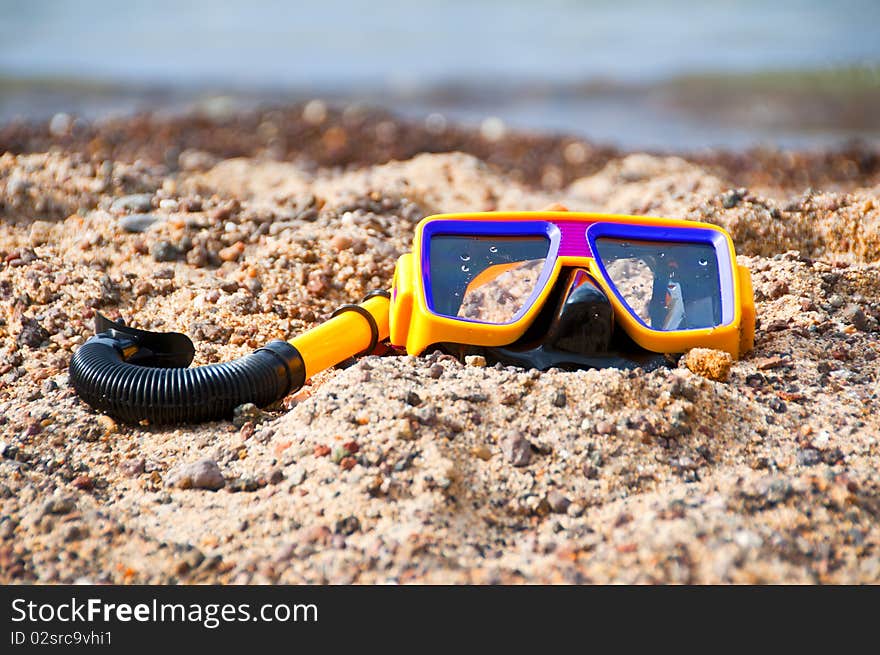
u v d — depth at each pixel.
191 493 0.45
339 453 0.44
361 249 0.70
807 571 0.38
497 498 0.42
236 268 0.69
